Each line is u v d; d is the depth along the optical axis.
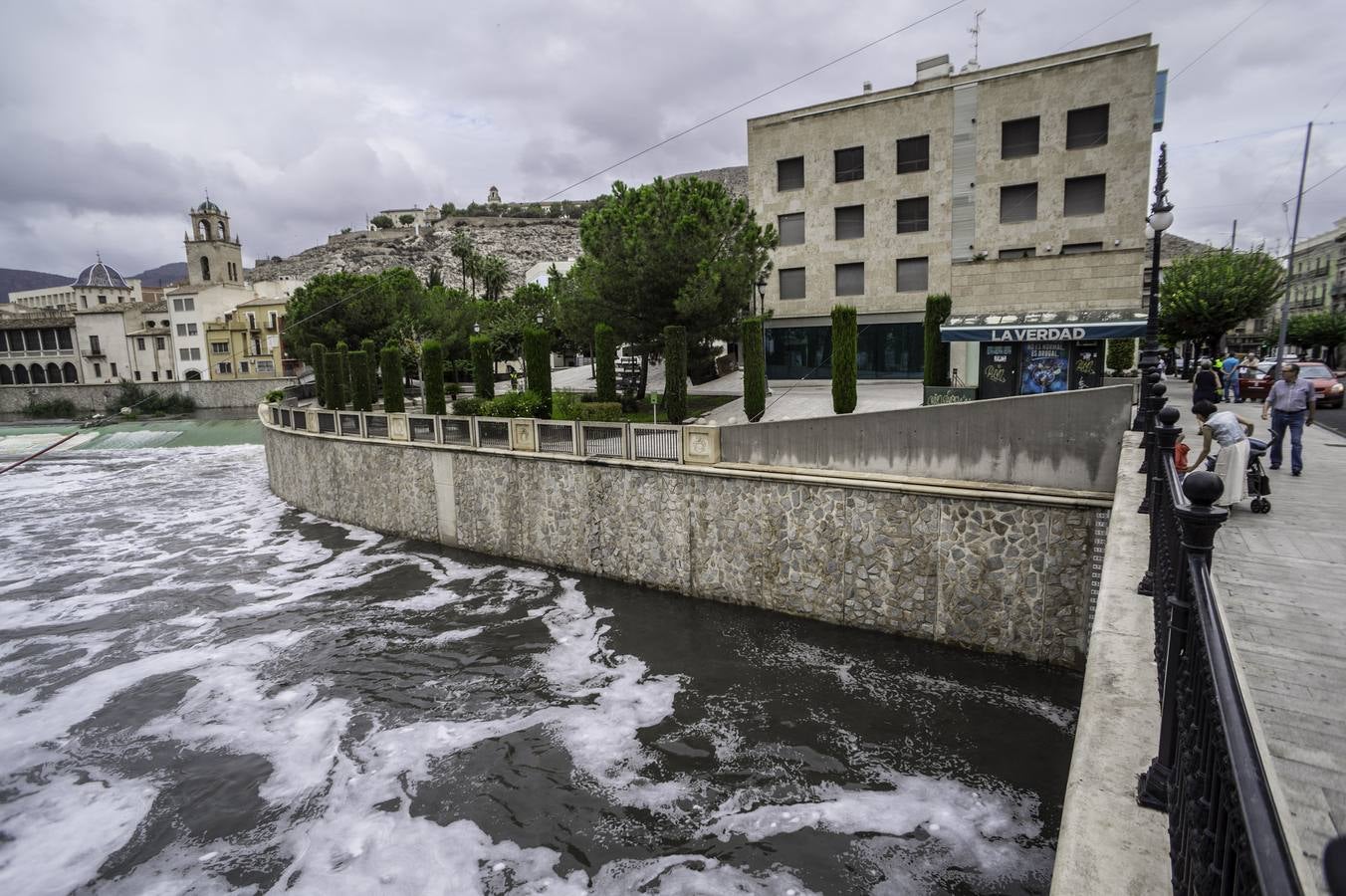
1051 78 27.88
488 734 12.12
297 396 44.34
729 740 11.57
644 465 17.97
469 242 81.88
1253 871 1.58
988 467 13.50
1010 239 29.20
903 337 31.72
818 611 15.52
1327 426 17.78
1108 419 12.30
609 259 27.39
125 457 47.91
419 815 10.16
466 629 16.52
